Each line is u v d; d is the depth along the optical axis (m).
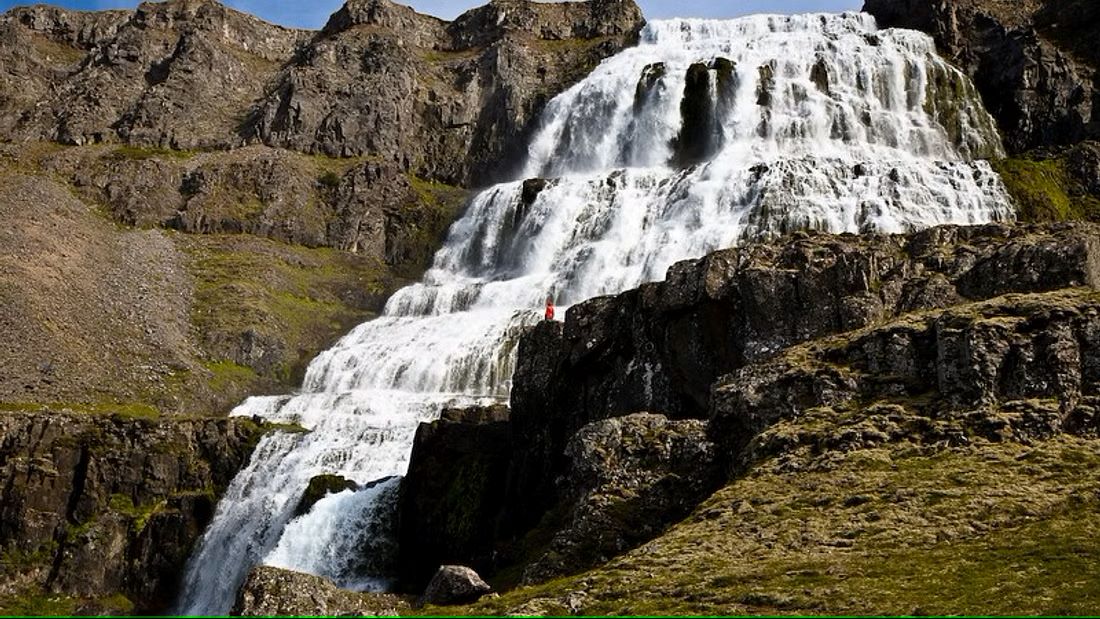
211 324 82.94
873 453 32.31
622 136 108.19
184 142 112.31
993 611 21.78
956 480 29.66
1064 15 109.38
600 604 25.66
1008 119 102.12
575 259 84.50
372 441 60.56
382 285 95.31
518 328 71.81
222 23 129.75
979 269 41.16
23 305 74.06
